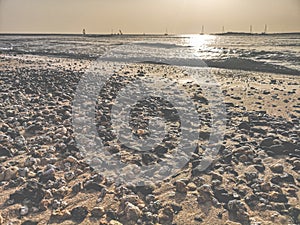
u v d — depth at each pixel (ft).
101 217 18.62
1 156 26.13
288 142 29.14
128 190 21.49
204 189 21.30
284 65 104.01
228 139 31.07
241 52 150.20
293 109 43.24
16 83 55.31
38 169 24.13
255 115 39.34
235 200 20.04
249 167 25.12
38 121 35.04
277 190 21.54
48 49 177.06
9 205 19.42
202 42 281.33
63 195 20.88
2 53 146.92
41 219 18.30
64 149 27.73
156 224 17.98
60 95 46.96
